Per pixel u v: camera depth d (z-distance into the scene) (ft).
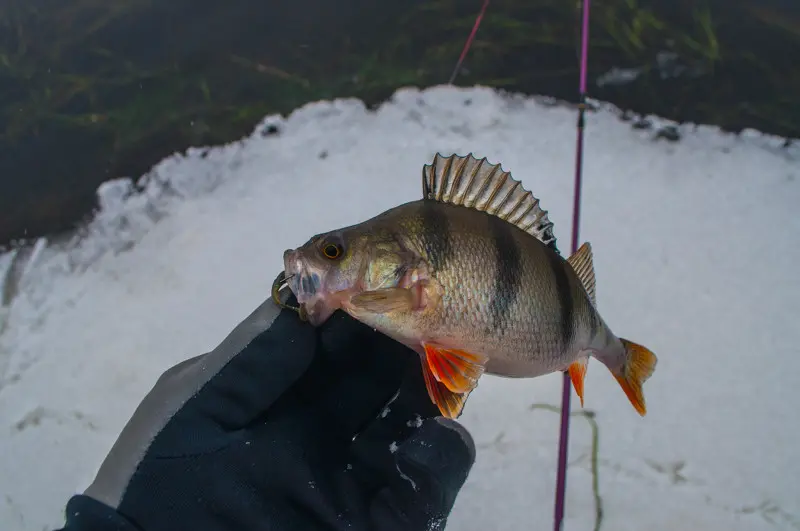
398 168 2.20
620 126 2.27
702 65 2.40
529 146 2.22
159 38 2.64
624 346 1.25
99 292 2.00
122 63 2.58
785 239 2.00
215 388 1.13
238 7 2.69
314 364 1.19
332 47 2.56
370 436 1.20
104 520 1.01
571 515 1.60
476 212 1.09
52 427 1.76
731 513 1.60
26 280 2.06
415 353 1.22
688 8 2.55
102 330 1.92
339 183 2.18
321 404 1.20
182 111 2.43
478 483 1.64
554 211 2.06
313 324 1.11
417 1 2.64
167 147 2.33
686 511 1.60
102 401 1.79
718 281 1.93
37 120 2.46
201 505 1.08
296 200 2.15
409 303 1.04
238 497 1.09
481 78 2.41
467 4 2.61
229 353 1.15
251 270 2.00
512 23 2.53
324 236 1.07
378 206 2.12
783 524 1.58
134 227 2.14
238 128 2.36
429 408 1.22
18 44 2.68
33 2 2.77
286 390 1.16
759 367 1.78
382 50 2.53
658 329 1.84
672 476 1.64
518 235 1.10
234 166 2.26
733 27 2.51
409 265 1.05
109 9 2.73
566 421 1.45
